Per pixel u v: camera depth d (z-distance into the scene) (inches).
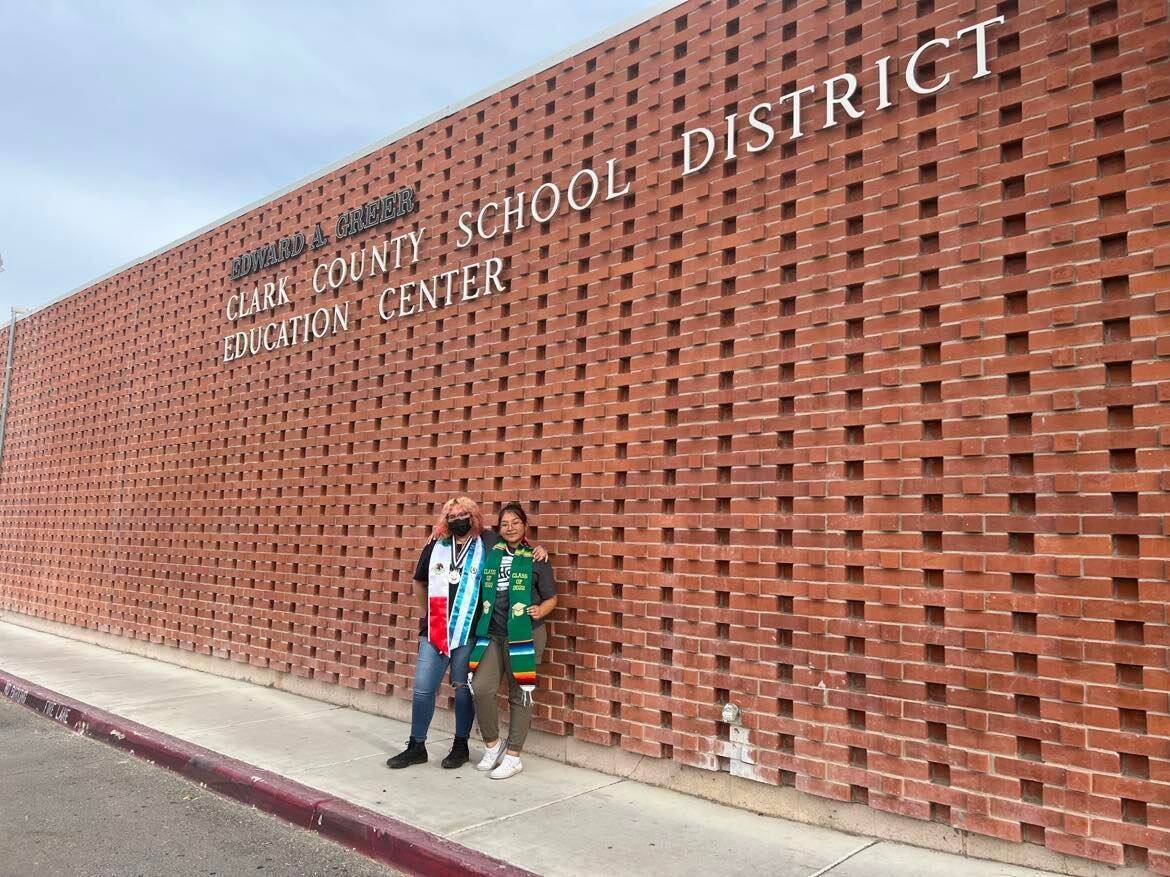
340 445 329.7
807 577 193.8
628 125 245.4
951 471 174.6
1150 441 152.9
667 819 192.4
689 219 225.5
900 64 189.6
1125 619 152.9
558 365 254.7
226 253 407.5
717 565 210.8
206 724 282.5
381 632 301.1
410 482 298.5
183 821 205.5
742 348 210.5
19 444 571.8
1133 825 149.0
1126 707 151.6
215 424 396.8
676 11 236.1
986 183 175.3
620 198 243.8
